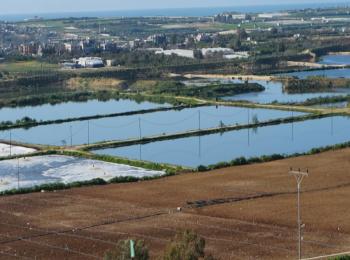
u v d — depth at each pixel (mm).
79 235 106375
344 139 187375
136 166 161500
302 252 94750
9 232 108875
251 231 105312
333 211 114500
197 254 75188
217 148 182250
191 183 138625
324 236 102000
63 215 117625
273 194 126938
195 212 116938
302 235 102438
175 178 144750
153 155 175625
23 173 156625
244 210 117000
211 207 119625
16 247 101625
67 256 97000
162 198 127062
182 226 109000
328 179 137000
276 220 110625
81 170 158625
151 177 146250
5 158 173000
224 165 154625
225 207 119250
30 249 100500
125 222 112375
